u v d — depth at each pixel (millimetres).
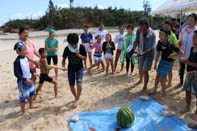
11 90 6363
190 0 11469
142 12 58438
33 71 4949
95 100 5387
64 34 30219
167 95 5504
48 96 5711
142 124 3967
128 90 6047
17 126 4184
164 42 4953
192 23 5195
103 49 7527
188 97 4426
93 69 8641
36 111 4801
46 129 4039
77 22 53156
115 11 58656
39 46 16781
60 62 10328
